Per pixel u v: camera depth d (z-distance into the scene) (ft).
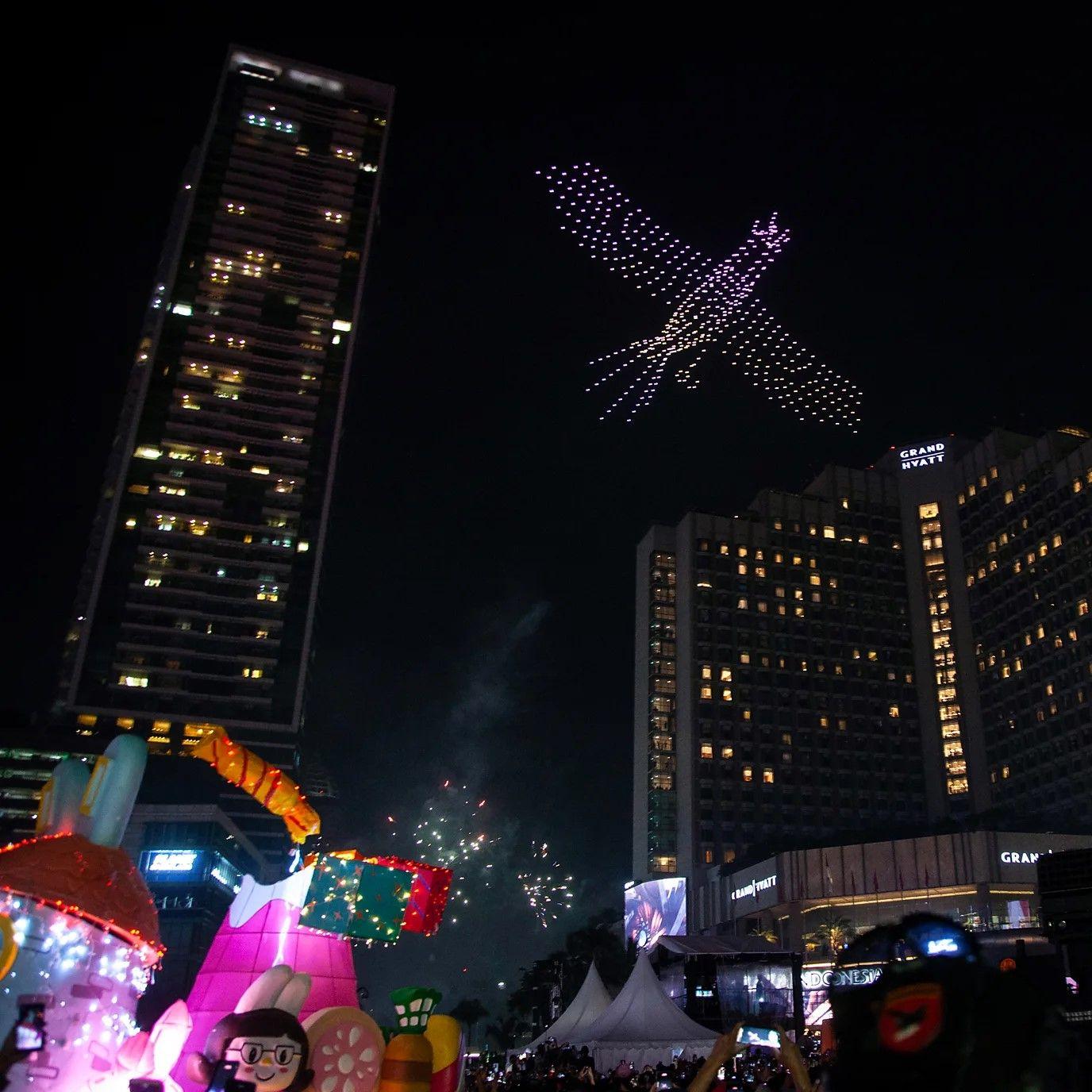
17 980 25.86
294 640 471.21
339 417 519.60
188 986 337.31
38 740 405.59
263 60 588.50
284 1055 27.04
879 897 381.60
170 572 467.93
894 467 582.76
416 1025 30.83
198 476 490.49
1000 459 531.50
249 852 411.13
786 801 492.54
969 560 536.01
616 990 314.35
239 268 532.73
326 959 36.86
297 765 451.94
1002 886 363.56
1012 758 481.05
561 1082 62.75
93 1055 26.89
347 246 555.69
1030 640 486.79
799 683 519.60
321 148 576.20
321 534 494.59
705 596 528.63
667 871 485.97
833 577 547.08
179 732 439.22
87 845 29.30
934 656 530.27
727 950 189.06
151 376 501.56
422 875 36.96
